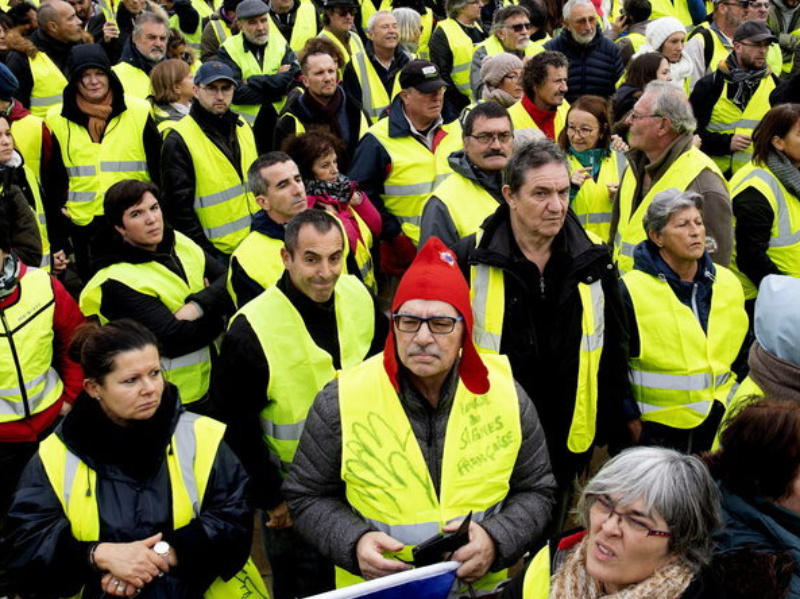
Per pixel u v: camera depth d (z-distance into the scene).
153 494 3.08
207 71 5.99
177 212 6.05
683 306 4.03
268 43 8.63
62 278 7.12
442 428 3.01
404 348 2.91
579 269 3.72
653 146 5.07
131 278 4.36
